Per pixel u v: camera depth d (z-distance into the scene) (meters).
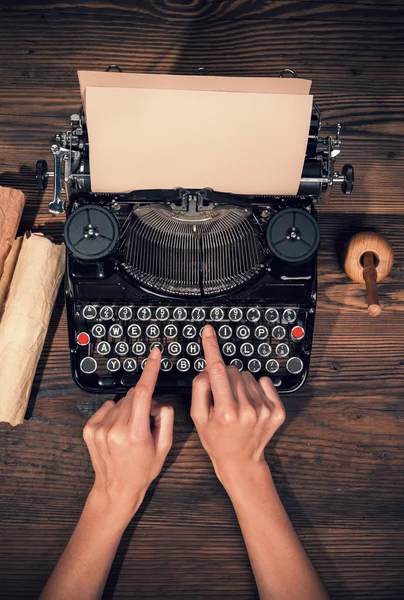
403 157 1.66
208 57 1.66
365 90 1.67
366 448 1.64
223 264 1.41
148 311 1.47
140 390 1.25
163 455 1.36
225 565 1.60
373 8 1.67
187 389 1.52
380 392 1.64
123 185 1.32
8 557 1.59
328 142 1.34
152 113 1.20
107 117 1.20
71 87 1.64
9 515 1.59
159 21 1.65
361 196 1.66
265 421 1.29
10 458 1.60
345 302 1.65
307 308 1.47
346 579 1.62
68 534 1.60
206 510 1.61
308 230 1.35
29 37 1.63
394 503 1.64
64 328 1.61
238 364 1.51
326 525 1.62
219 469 1.37
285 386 1.53
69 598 1.28
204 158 1.27
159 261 1.41
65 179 1.32
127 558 1.59
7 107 1.63
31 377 1.50
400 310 1.65
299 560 1.30
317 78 1.67
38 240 1.48
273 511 1.34
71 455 1.61
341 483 1.63
